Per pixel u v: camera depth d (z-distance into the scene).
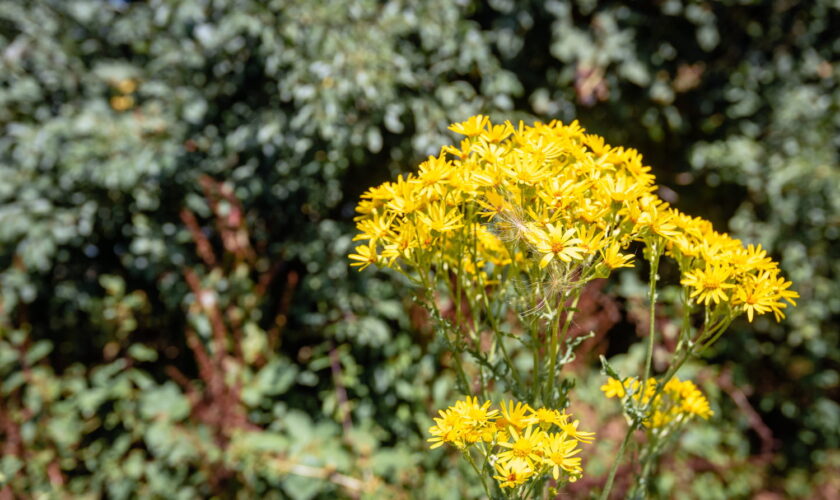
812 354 3.02
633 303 2.66
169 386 2.32
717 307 1.00
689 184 3.15
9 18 2.77
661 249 0.99
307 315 2.44
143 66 3.00
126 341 2.67
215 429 2.13
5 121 2.76
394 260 1.01
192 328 2.51
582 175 1.02
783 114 2.98
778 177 2.86
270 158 2.53
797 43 3.06
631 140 3.03
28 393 2.39
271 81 2.59
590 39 2.74
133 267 2.59
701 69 3.00
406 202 0.96
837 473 3.01
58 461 2.29
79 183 2.62
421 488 2.09
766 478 2.91
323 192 2.56
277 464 2.07
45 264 2.48
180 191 2.65
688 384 1.19
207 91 2.67
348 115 2.33
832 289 2.92
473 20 2.82
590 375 2.35
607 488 1.02
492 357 1.16
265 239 2.66
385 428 2.26
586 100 2.76
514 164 0.96
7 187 2.54
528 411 1.00
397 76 2.34
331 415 2.29
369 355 2.41
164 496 2.21
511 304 1.14
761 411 3.20
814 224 2.93
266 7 2.39
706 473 2.55
